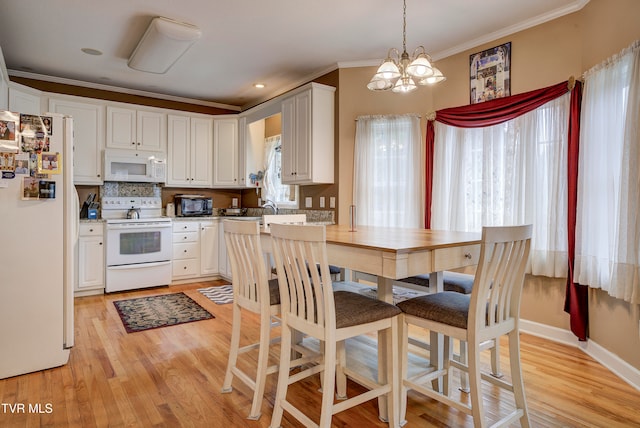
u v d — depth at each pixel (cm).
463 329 163
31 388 215
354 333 167
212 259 509
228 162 539
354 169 397
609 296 246
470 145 341
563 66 287
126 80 462
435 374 194
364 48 365
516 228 164
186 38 323
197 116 523
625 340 231
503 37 325
